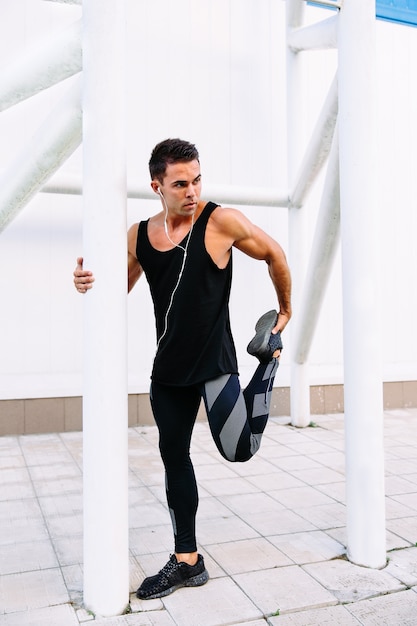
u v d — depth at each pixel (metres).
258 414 2.23
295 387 5.42
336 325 6.20
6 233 5.19
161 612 2.12
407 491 3.59
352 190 2.52
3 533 2.93
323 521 3.05
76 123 2.52
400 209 6.45
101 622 2.06
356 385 2.52
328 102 3.62
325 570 2.46
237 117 5.86
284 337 6.01
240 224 2.15
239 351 5.87
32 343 5.26
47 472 4.02
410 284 6.49
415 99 6.47
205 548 2.70
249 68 5.89
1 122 5.13
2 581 2.39
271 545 2.73
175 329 2.16
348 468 2.56
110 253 2.12
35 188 3.21
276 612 2.11
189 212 2.11
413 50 6.46
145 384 5.52
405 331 6.48
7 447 4.73
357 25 2.48
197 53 5.72
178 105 5.67
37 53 2.51
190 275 2.12
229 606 2.16
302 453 4.48
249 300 5.90
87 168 2.13
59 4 5.29
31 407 5.20
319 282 4.54
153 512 3.21
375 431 2.50
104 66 2.10
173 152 2.03
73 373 5.37
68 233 5.36
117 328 2.14
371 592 2.26
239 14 5.86
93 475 2.12
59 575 2.45
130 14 5.51
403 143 6.45
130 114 5.52
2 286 5.18
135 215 5.58
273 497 3.45
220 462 4.23
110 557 2.11
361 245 2.51
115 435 2.13
